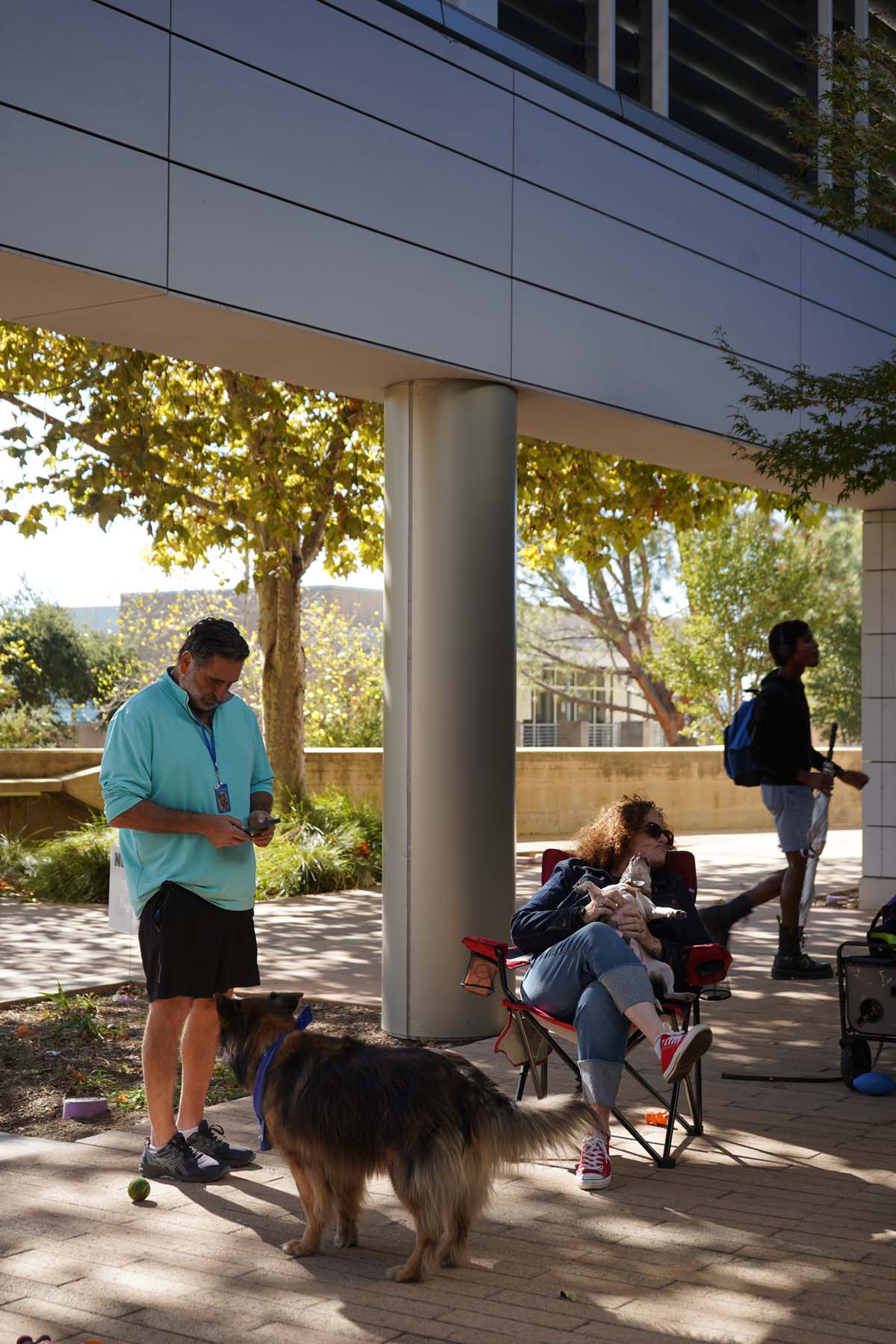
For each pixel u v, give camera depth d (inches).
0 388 513.3
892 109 318.7
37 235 200.1
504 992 202.8
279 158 234.2
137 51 213.8
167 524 501.4
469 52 269.0
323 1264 153.6
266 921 438.6
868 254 384.2
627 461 560.4
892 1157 194.1
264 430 523.2
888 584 453.4
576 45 317.7
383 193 251.6
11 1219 168.9
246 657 188.5
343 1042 155.6
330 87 243.0
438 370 266.5
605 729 1707.7
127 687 1170.0
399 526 275.0
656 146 313.7
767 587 1081.4
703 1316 139.2
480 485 273.1
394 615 275.1
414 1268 147.9
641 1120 213.8
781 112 325.7
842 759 943.7
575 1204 174.2
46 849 542.6
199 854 182.9
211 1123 211.3
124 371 460.1
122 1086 241.8
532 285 281.3
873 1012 227.9
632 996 186.1
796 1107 220.4
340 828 566.6
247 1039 158.1
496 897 272.5
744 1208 172.2
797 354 355.3
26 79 199.5
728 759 335.3
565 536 605.3
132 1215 170.2
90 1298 143.9
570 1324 137.2
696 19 352.2
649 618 1157.7
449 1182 145.6
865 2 399.2
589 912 198.5
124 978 331.3
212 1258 155.5
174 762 183.5
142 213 214.1
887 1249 157.9
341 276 244.2
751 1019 286.0
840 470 293.3
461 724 270.2
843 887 526.9
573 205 291.1
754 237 341.7
